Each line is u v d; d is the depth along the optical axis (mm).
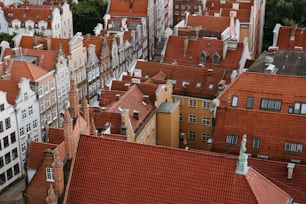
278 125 69000
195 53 110938
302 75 86562
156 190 49031
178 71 102625
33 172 60250
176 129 93438
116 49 129375
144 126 83250
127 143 50906
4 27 156000
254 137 69438
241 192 46719
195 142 101125
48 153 55375
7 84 93812
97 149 51688
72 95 52531
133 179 49906
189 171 48562
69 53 109562
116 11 160250
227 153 70000
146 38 156250
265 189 48562
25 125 95062
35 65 102250
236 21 128625
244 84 78500
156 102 89750
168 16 196125
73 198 51000
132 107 85000
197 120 99250
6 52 110500
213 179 47719
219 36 120188
